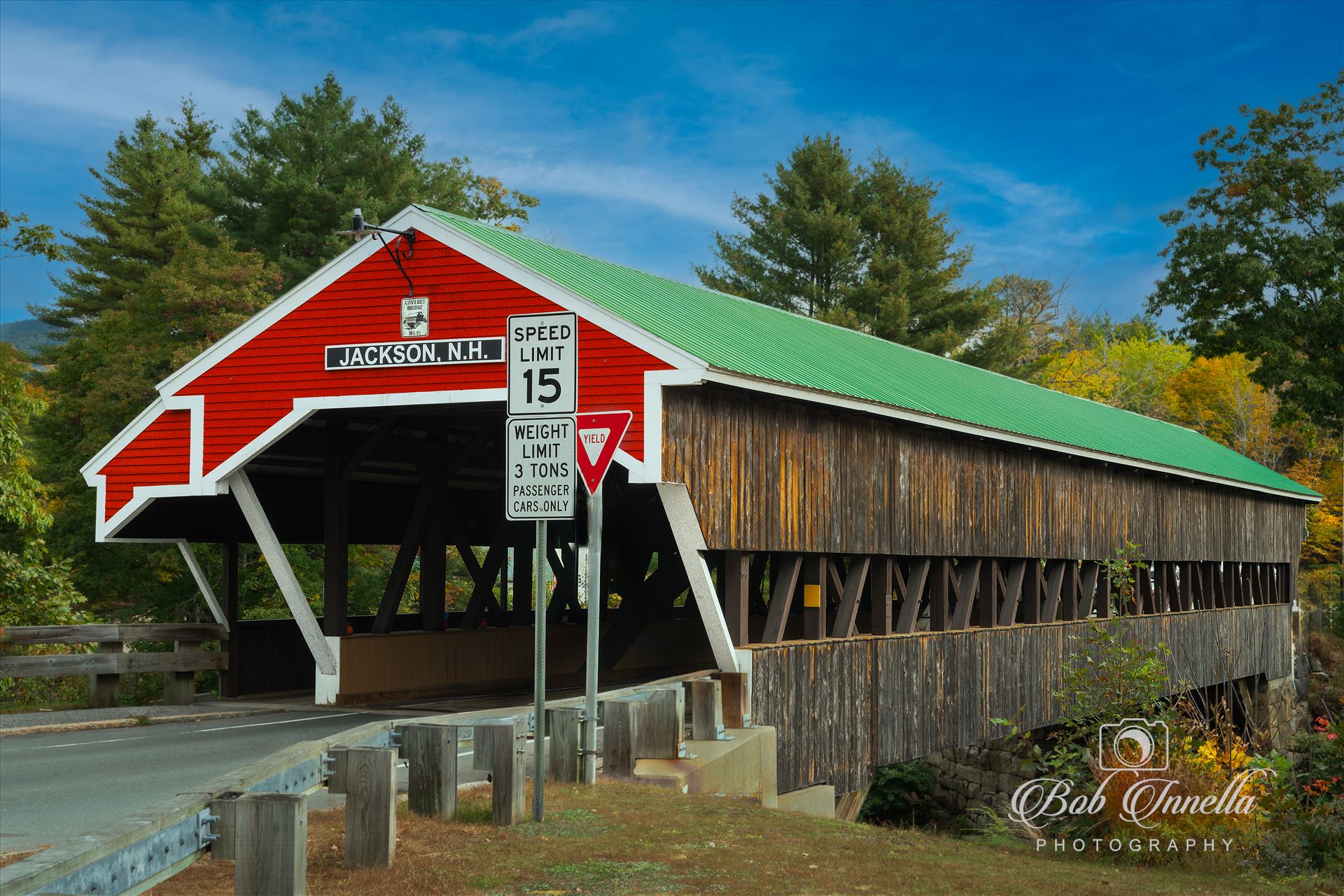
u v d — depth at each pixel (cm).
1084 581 2388
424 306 1488
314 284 1564
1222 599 3170
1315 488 5447
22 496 2111
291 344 1579
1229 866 952
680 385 1298
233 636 1831
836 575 1605
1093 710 1173
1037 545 2130
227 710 1614
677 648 2473
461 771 1027
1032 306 6769
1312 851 966
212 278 2988
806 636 1546
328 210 3556
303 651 2014
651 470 1280
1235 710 3394
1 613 2109
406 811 767
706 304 1830
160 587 3077
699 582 1319
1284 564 3712
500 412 1656
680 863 693
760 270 4688
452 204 3891
